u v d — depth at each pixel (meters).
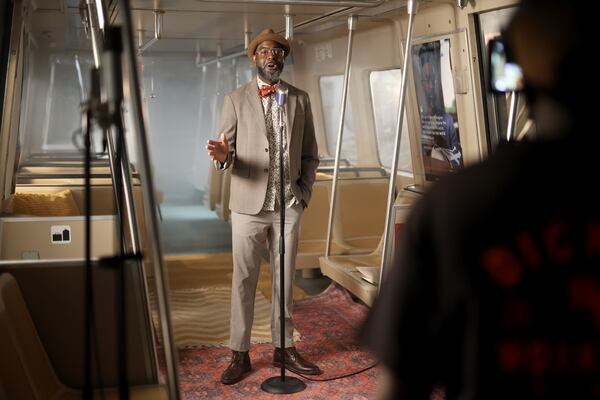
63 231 4.70
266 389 4.26
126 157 3.25
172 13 6.14
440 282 1.22
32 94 9.31
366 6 4.95
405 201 5.46
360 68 7.84
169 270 7.44
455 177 1.25
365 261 6.36
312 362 4.78
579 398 1.19
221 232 9.72
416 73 6.15
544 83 1.21
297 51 9.09
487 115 5.30
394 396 1.26
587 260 1.18
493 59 5.06
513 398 1.19
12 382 2.74
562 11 1.19
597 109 1.18
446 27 5.48
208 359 4.87
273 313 4.60
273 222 4.43
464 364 1.21
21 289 3.27
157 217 1.84
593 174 1.19
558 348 1.18
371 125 8.02
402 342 1.24
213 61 11.07
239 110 4.40
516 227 1.19
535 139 1.24
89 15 3.34
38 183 6.86
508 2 4.76
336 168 6.46
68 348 3.30
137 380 3.36
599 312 1.18
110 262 1.94
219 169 4.42
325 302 6.29
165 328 1.90
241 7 5.70
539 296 1.18
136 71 1.76
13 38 4.83
